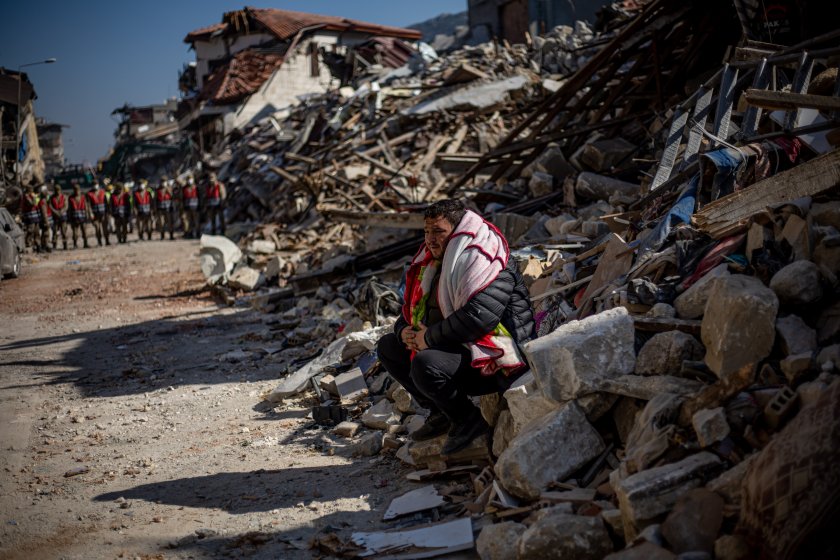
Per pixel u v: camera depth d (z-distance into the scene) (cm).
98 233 2416
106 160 6788
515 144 1230
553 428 349
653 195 641
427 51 2895
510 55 2328
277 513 401
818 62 679
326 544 350
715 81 664
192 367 798
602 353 359
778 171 519
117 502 434
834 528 219
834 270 334
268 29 4194
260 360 805
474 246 392
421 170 1762
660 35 1179
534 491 341
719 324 325
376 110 2211
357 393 591
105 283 1565
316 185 1873
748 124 594
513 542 306
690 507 265
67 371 820
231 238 2078
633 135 1141
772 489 234
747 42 715
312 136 2467
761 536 232
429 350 398
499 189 1230
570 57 2119
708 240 441
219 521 396
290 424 571
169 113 7869
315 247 1549
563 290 547
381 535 353
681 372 342
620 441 359
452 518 366
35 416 647
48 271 1819
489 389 413
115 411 649
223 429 575
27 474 497
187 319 1100
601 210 860
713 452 290
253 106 3819
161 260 1930
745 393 305
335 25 4078
